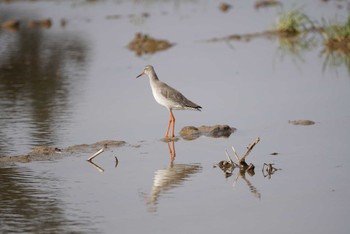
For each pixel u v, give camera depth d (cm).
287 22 3167
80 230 1161
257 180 1403
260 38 3083
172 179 1417
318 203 1262
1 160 1538
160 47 2919
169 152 1609
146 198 1309
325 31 2967
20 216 1222
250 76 2375
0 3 4444
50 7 4228
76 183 1395
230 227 1162
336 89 2164
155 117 1931
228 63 2591
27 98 2173
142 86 2297
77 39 3194
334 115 1878
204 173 1457
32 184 1386
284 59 2655
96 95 2188
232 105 2017
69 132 1778
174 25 3475
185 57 2720
